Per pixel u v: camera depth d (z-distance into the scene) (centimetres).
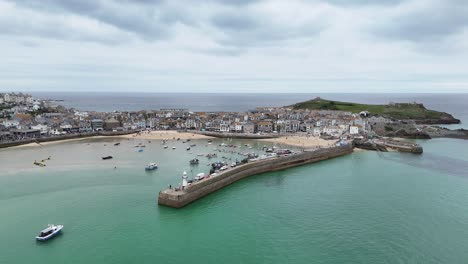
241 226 7112
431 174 11656
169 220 7394
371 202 8606
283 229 6962
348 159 14775
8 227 6912
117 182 10244
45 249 6056
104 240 6419
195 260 5731
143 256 5841
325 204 8462
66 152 15388
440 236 6662
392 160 14412
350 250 6097
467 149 17138
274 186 10181
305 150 15138
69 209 7931
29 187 9612
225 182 10138
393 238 6562
